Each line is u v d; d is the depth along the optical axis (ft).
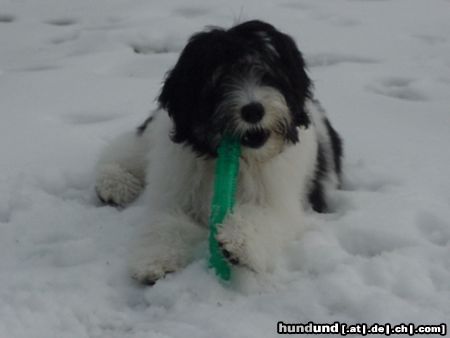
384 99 11.08
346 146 9.96
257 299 7.65
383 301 7.50
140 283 7.92
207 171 8.38
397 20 14.55
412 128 10.36
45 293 7.76
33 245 8.43
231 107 7.80
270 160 8.25
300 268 8.00
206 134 8.05
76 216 8.79
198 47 8.01
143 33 13.62
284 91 8.04
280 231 8.11
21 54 12.93
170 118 8.37
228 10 15.10
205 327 7.40
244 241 7.75
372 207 8.75
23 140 10.10
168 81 8.19
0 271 8.07
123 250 8.25
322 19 14.69
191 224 8.29
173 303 7.68
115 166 9.21
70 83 11.51
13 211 8.93
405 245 8.23
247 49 7.91
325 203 8.99
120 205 9.12
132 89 11.34
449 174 9.34
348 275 7.77
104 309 7.68
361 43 13.11
